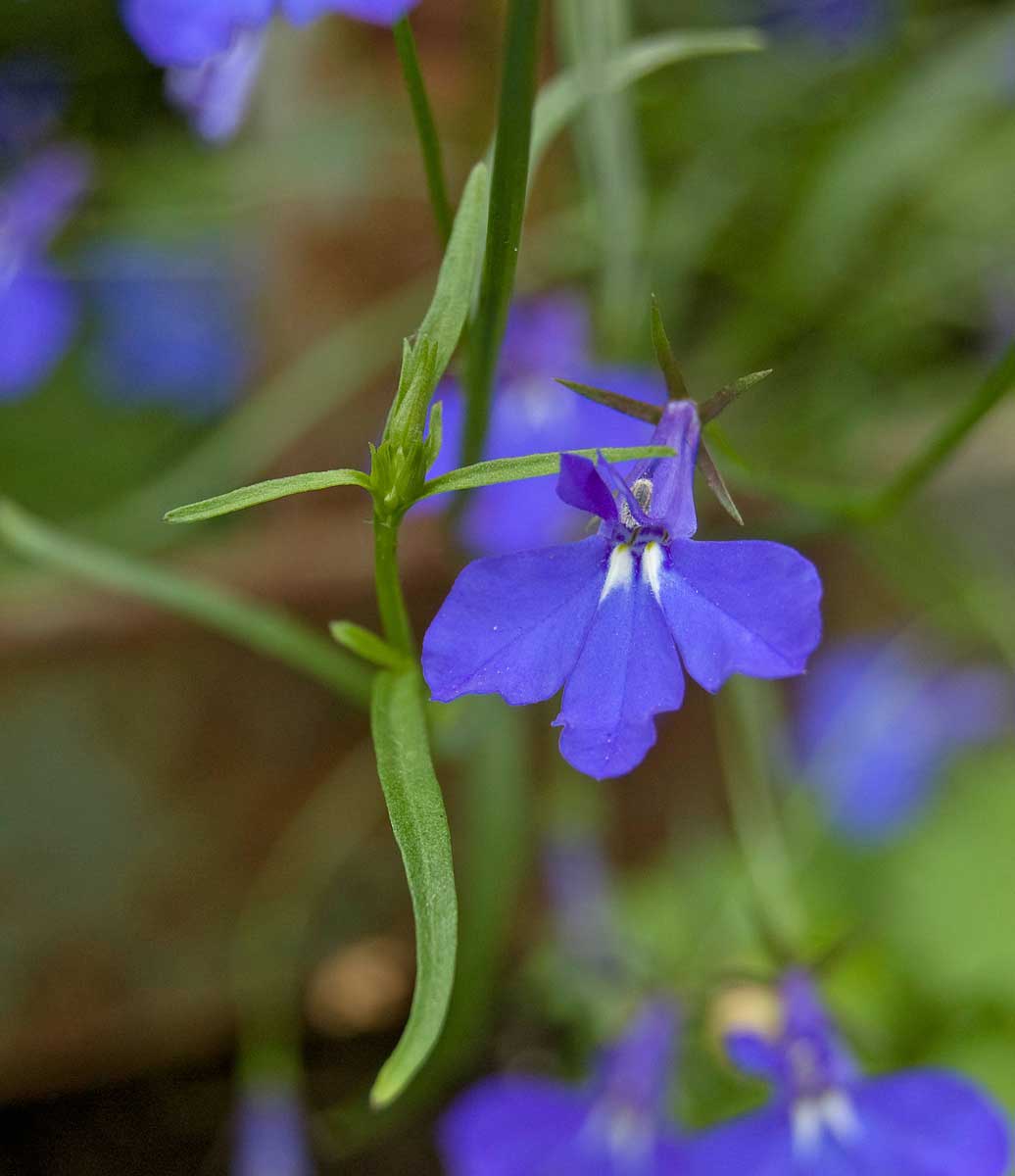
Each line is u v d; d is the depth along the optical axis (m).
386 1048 0.28
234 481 0.25
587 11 0.21
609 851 0.27
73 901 0.24
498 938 0.22
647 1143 0.20
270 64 0.25
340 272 0.24
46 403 0.30
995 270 0.31
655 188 0.29
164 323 0.30
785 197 0.29
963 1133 0.19
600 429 0.21
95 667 0.22
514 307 0.22
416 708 0.17
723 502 0.17
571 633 0.16
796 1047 0.20
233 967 0.26
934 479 0.27
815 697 0.28
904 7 0.30
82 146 0.27
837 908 0.26
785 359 0.30
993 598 0.27
